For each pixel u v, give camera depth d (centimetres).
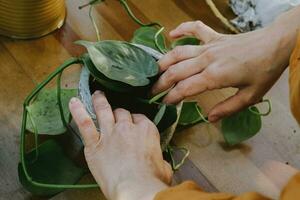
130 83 63
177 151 76
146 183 56
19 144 74
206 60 65
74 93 74
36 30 83
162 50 74
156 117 65
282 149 78
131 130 62
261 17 89
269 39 63
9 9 78
